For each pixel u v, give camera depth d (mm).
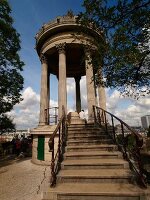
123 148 7668
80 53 17891
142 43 6656
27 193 6484
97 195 4723
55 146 12188
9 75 15188
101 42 7402
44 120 14953
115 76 8047
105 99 15234
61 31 15367
